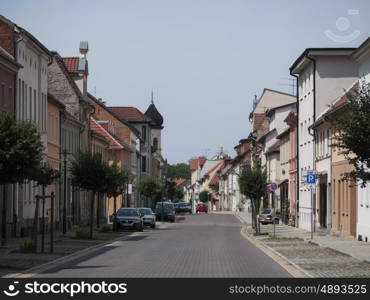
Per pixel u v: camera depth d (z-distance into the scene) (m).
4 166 23.61
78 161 44.31
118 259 27.08
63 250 31.72
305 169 57.50
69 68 69.06
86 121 67.12
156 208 80.69
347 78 52.66
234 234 50.91
